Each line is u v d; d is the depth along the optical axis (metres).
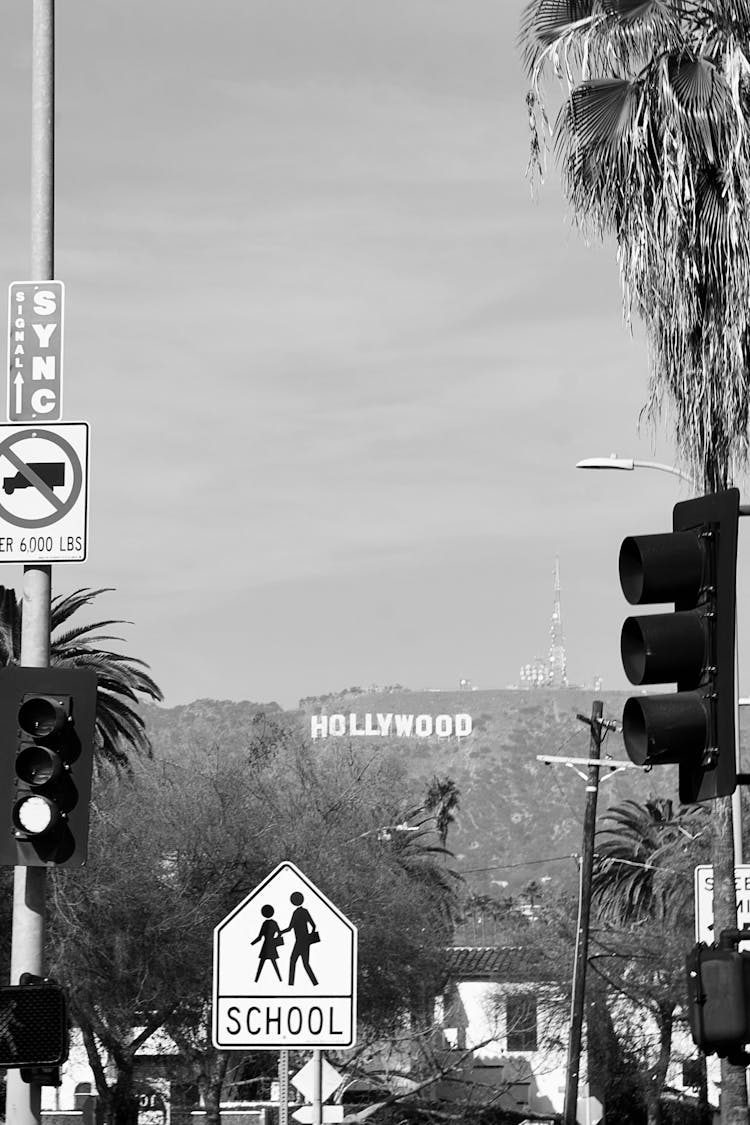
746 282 27.58
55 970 51.50
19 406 17.31
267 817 60.09
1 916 47.81
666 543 11.72
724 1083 28.06
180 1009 55.69
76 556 17.06
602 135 28.48
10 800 15.66
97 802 55.28
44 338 17.39
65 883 52.03
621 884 80.75
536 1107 85.25
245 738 79.44
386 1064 67.88
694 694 11.52
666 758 11.49
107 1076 73.38
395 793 71.00
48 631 17.11
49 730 15.62
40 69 18.20
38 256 17.91
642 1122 80.38
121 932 52.84
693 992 12.37
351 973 15.77
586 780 60.38
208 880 56.47
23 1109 15.84
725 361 27.80
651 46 28.11
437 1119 65.31
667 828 79.56
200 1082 57.41
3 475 17.20
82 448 17.16
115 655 52.94
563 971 78.19
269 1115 61.97
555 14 28.84
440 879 79.25
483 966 84.38
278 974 15.73
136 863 53.81
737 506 11.72
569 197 29.06
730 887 28.33
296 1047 15.66
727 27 27.78
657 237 27.83
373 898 61.69
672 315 28.12
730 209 27.36
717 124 27.38
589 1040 77.62
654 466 29.09
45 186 18.03
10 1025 15.67
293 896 15.84
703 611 11.62
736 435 28.25
